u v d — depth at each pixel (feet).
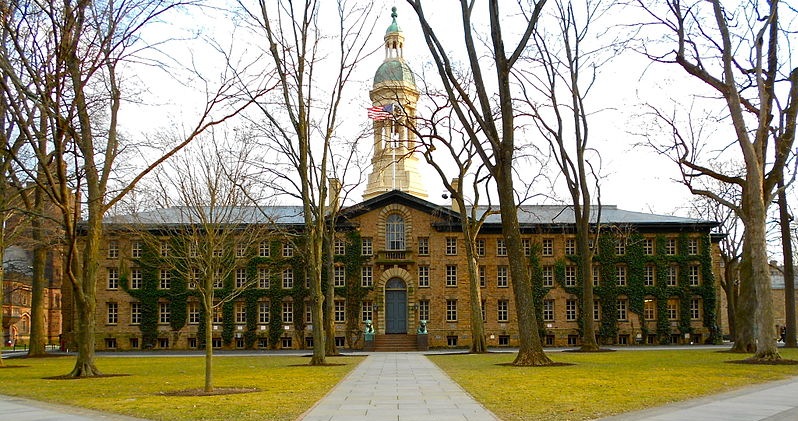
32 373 115.75
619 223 236.84
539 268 240.53
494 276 239.50
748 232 133.18
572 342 239.30
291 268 239.30
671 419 53.42
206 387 77.46
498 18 116.78
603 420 53.67
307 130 142.92
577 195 167.43
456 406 62.64
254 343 234.99
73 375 104.17
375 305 236.22
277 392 76.79
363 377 97.60
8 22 104.12
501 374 97.04
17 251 318.86
